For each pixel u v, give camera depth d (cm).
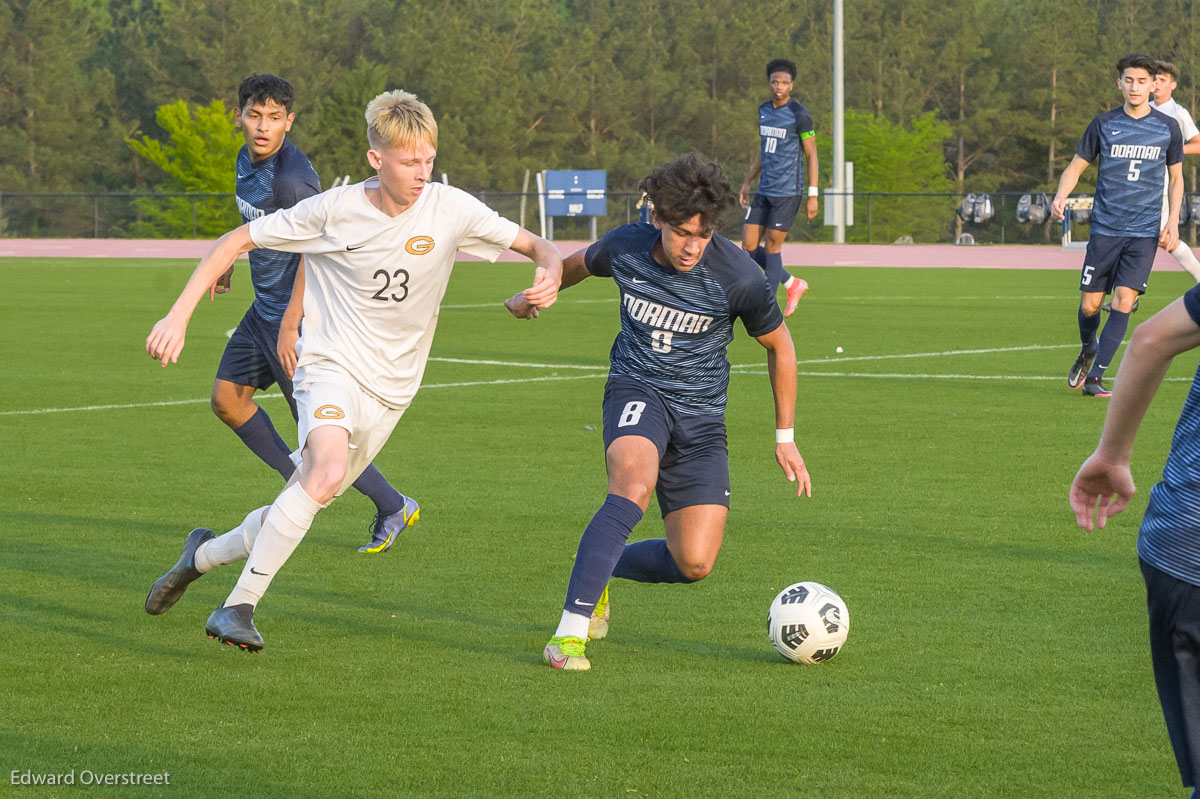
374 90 16412
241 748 998
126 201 13150
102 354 3709
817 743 1016
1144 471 2094
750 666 1209
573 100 17962
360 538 1709
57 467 2144
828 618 1202
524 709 1088
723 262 1219
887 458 2214
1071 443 2347
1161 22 19238
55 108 16325
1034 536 1700
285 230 1223
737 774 953
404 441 2380
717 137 18538
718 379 1274
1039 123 18400
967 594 1441
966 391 2994
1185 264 2883
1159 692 748
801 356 3659
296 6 17638
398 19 18250
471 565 1573
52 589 1457
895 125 17725
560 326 4538
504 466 2159
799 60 18988
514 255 10150
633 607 1405
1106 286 2895
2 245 11281
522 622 1348
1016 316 4888
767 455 2247
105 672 1177
